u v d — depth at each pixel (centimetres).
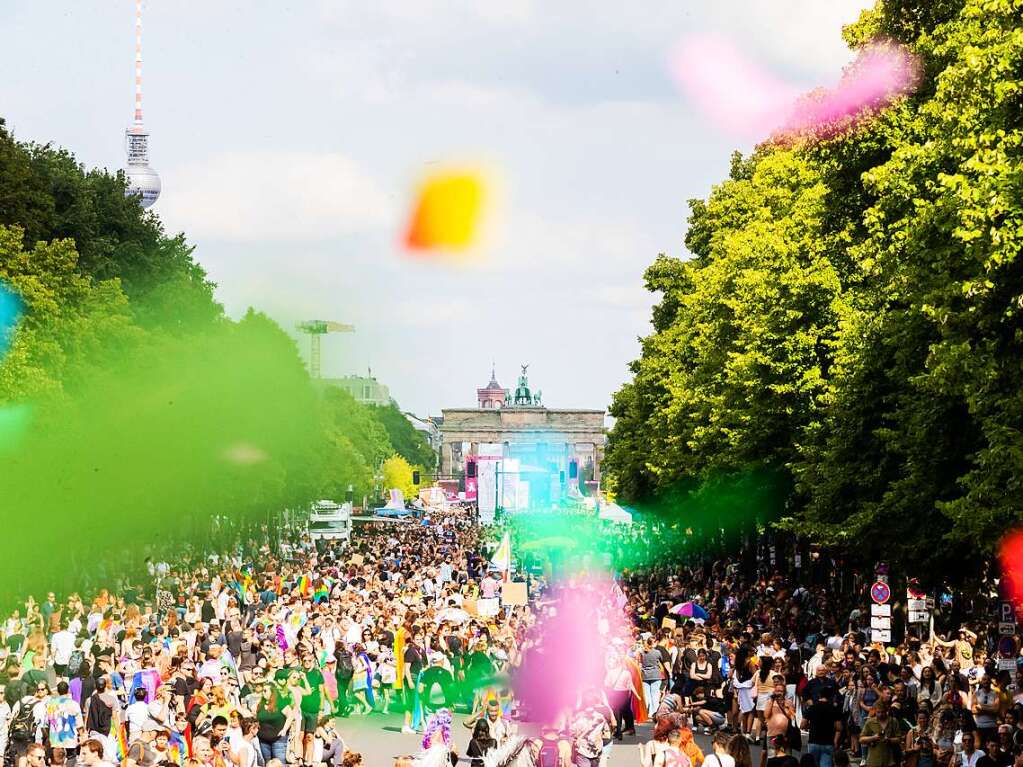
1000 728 3803
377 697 6138
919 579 5753
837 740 4191
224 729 3791
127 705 4534
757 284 8169
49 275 8356
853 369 6312
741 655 5206
